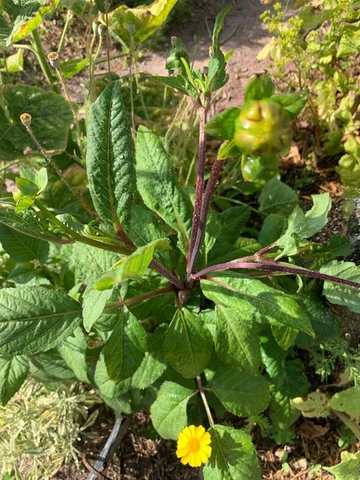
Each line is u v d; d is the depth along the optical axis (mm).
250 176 220
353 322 453
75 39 811
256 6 810
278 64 542
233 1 824
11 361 381
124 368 339
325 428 482
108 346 337
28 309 316
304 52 549
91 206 509
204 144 291
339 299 356
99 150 280
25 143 477
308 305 420
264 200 537
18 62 498
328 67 557
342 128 583
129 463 494
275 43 551
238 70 724
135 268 219
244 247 418
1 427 481
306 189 595
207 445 371
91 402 496
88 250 347
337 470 420
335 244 396
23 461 500
